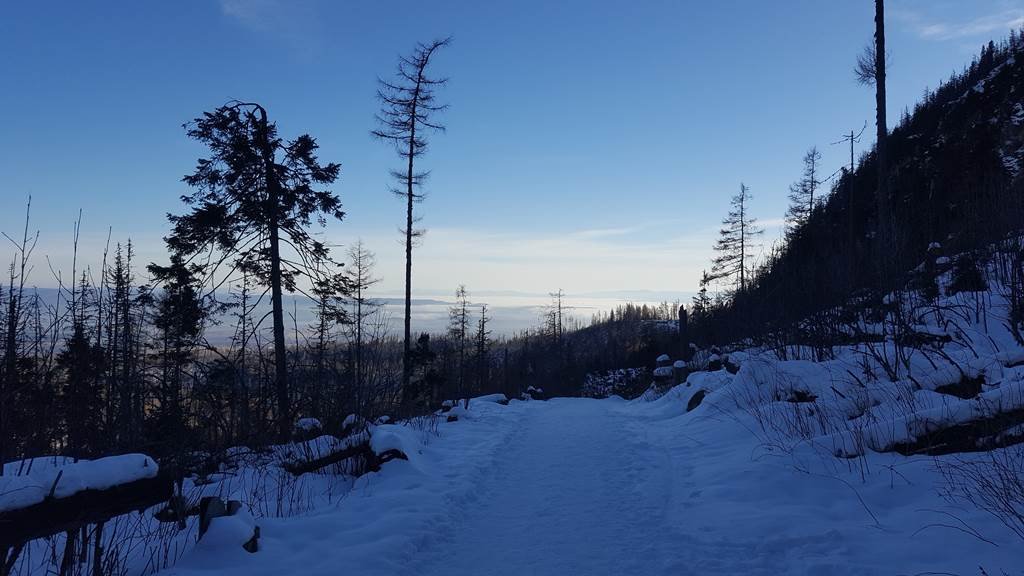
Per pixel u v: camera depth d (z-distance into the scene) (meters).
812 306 13.39
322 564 4.93
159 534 5.83
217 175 17.05
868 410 7.54
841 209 43.78
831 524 5.14
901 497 5.50
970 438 6.06
